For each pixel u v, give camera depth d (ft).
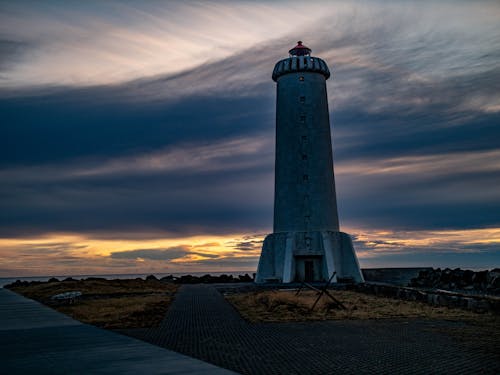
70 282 144.25
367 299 94.68
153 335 50.96
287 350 41.68
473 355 39.24
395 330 54.08
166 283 178.50
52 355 37.88
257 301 86.28
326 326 58.08
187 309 79.46
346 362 36.58
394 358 38.09
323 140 162.91
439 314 69.26
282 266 154.51
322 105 165.89
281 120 165.58
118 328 57.11
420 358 38.04
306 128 161.58
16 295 123.34
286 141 162.61
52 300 96.94
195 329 55.77
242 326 58.39
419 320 63.21
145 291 130.11
